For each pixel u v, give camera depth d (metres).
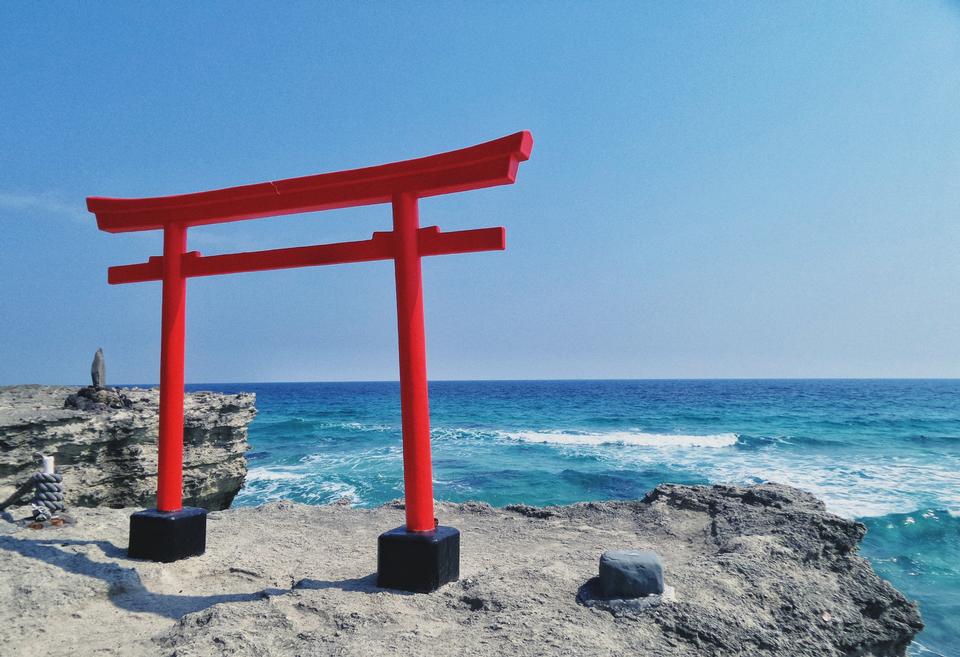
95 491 10.38
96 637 4.29
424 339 5.11
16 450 9.20
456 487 19.70
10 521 6.64
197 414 13.12
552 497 18.39
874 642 4.59
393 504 8.79
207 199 5.84
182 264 6.21
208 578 5.59
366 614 4.24
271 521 7.78
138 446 11.02
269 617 4.20
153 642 4.07
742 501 7.17
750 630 4.04
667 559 5.72
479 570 5.46
